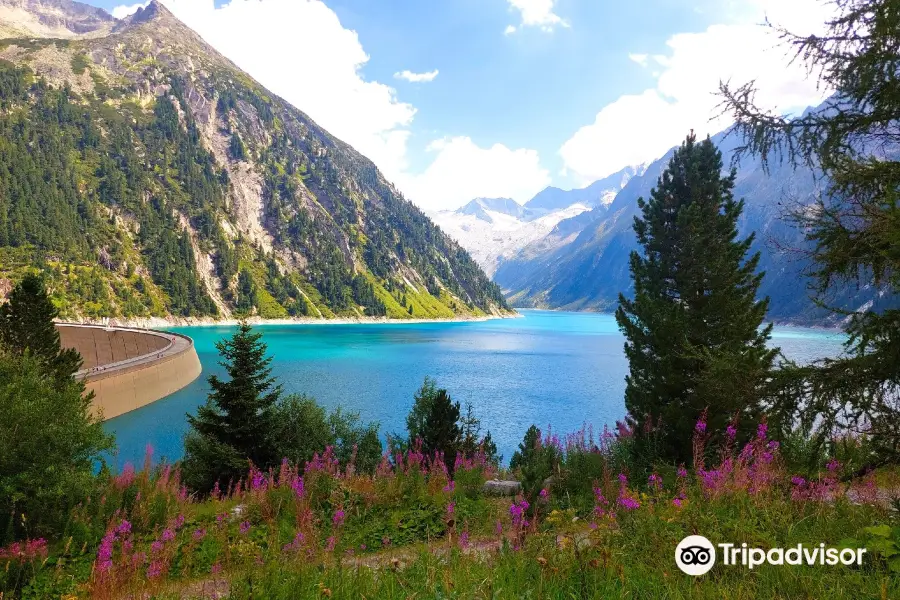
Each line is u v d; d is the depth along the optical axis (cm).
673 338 1545
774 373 789
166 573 824
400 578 617
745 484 756
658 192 2147
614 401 7181
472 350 14375
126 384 6228
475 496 1401
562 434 5103
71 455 1659
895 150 704
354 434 2895
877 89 696
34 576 928
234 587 658
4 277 17200
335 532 927
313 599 576
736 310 1548
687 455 1349
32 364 2075
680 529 633
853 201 719
